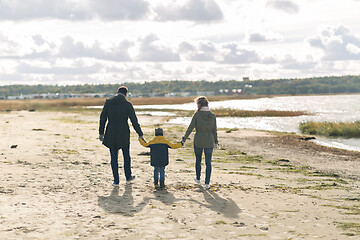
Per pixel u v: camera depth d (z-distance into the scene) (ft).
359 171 33.50
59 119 106.01
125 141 22.25
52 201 17.83
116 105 21.94
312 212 17.17
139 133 22.12
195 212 16.49
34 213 15.62
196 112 22.31
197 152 23.06
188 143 52.42
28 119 102.17
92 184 22.34
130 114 22.11
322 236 13.42
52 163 29.50
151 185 22.67
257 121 120.16
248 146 52.75
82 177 24.40
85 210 16.37
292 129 91.25
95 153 37.45
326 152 47.75
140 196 19.51
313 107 265.75
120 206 17.24
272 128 94.22
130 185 22.48
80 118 114.42
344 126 79.77
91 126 79.71
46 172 25.50
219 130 79.92
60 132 61.93
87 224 14.29
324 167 35.47
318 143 61.05
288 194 21.38
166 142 21.68
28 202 17.43
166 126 87.92
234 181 25.17
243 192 21.36
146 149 42.32
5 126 72.18
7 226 13.73
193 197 19.63
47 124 82.69
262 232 13.79
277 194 21.20
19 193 19.15
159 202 18.24
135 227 14.05
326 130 77.05
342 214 16.96
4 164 27.68
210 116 22.29
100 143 47.14
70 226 13.98
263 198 19.93
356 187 25.14
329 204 19.10
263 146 53.16
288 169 33.17
